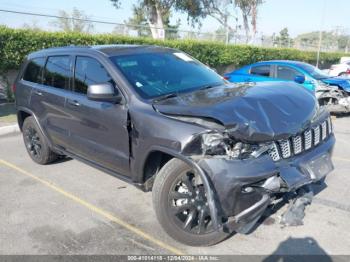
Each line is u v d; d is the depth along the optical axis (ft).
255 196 9.63
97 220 12.73
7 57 33.88
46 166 18.45
